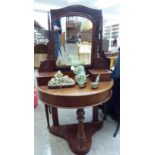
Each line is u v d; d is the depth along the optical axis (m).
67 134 1.75
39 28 1.77
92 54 1.59
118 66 1.75
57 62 1.55
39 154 1.52
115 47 2.13
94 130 1.83
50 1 3.53
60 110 2.42
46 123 2.05
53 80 1.36
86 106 1.22
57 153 1.53
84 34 1.51
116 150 1.55
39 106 2.55
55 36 1.47
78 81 1.36
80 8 1.43
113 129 1.90
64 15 1.42
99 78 1.49
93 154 1.50
